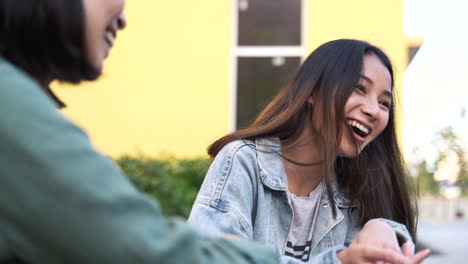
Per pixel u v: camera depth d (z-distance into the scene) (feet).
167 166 17.78
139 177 16.88
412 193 6.42
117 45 20.86
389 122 6.14
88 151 2.15
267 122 5.73
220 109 20.68
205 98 20.74
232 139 5.64
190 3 20.85
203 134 20.66
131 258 2.01
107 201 2.04
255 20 21.12
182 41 20.84
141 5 20.93
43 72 2.65
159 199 16.87
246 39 21.08
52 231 2.01
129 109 20.79
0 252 2.07
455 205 86.74
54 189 2.02
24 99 2.14
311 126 5.55
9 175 2.03
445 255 32.40
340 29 20.58
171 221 2.25
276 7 21.13
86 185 2.05
